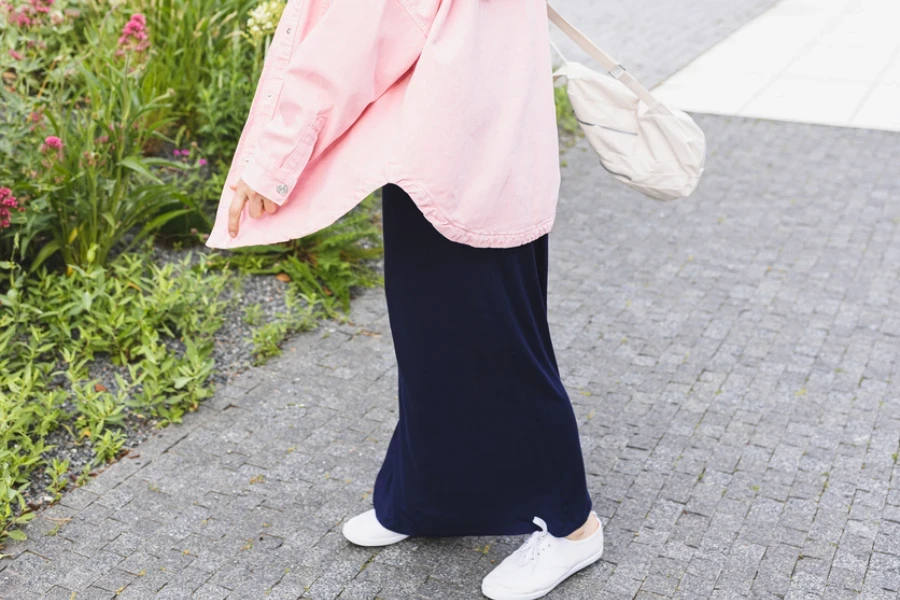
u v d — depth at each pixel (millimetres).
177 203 4090
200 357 3387
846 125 5953
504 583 2377
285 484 2846
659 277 4129
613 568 2496
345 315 3814
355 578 2484
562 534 2404
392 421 3158
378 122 1959
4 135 3676
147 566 2516
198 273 3818
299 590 2439
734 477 2838
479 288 2096
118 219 3791
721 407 3195
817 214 4723
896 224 4598
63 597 2408
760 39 7812
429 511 2406
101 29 4434
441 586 2453
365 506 2758
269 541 2613
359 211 4406
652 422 3121
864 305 3850
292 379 3379
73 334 3490
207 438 3053
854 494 2746
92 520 2682
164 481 2846
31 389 3053
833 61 7203
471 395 2217
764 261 4250
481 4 1965
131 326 3428
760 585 2414
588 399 3256
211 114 4434
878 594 2371
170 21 4645
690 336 3648
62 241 3666
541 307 2287
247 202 2078
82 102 4590
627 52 7496
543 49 2084
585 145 5723
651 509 2711
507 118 2004
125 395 3133
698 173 2285
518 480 2336
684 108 6312
